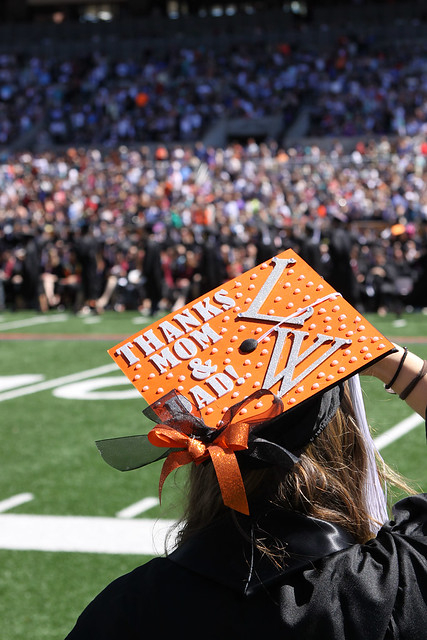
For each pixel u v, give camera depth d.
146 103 48.12
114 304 22.95
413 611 1.39
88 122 48.09
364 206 31.47
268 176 36.97
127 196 34.97
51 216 31.67
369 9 52.78
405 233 21.66
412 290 20.58
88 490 7.30
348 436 1.60
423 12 51.81
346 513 1.55
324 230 22.19
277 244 23.80
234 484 1.41
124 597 1.48
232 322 1.62
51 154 42.56
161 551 5.79
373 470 1.65
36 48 53.97
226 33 53.19
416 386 1.57
